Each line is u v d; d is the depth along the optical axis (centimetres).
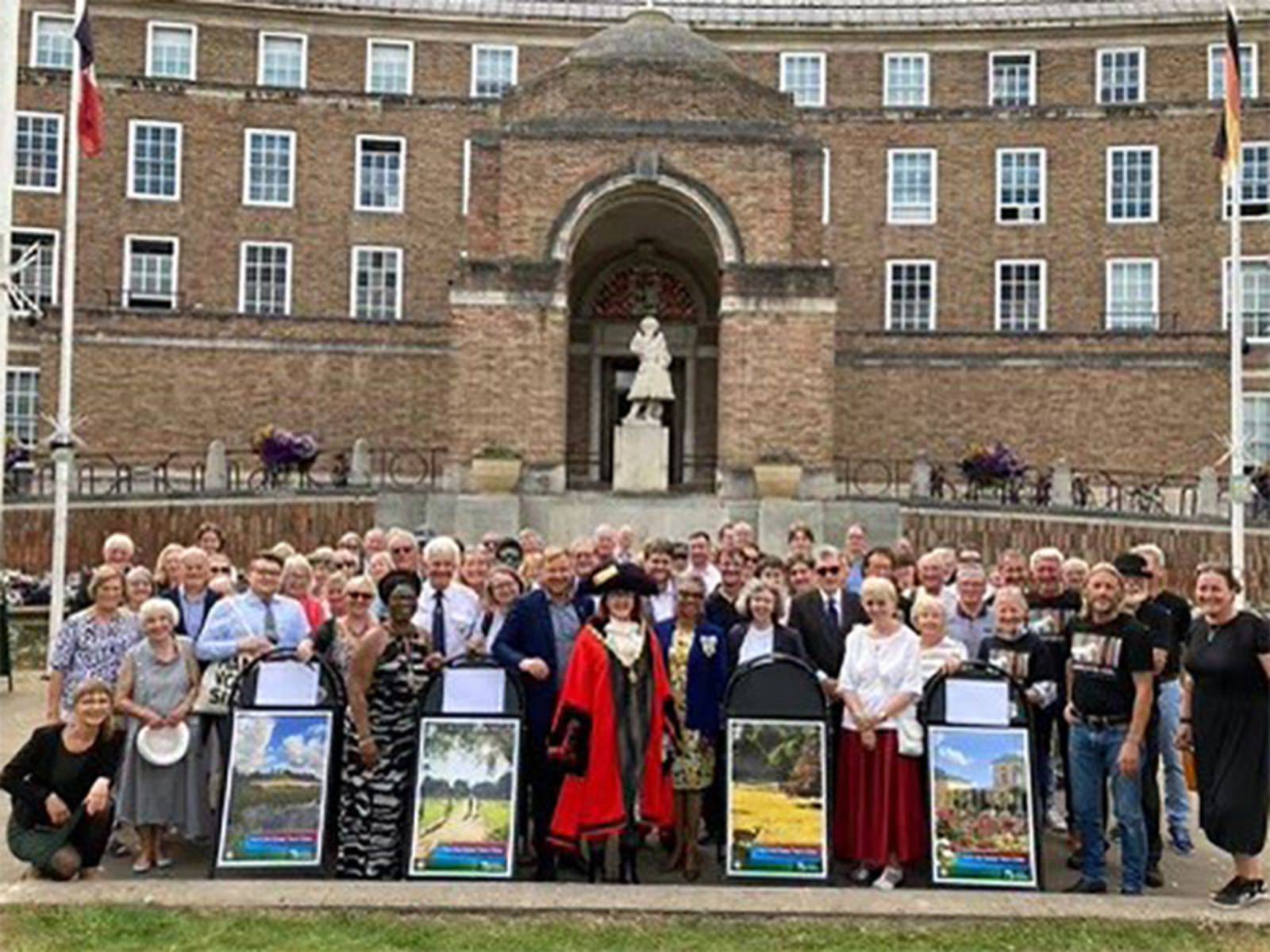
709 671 1184
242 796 1108
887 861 1114
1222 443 4328
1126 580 1206
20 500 2955
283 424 4478
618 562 1238
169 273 4862
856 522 3244
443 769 1111
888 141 5019
